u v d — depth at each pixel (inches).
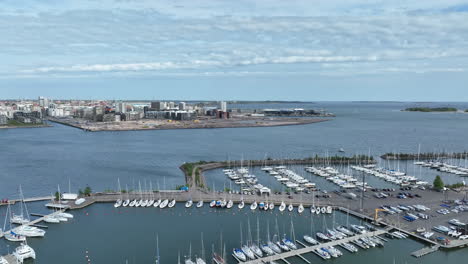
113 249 6358.3
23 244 6200.8
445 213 7519.7
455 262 5674.2
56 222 7598.4
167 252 6220.5
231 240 6668.3
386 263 5679.1
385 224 6983.3
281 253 6028.5
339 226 6978.4
